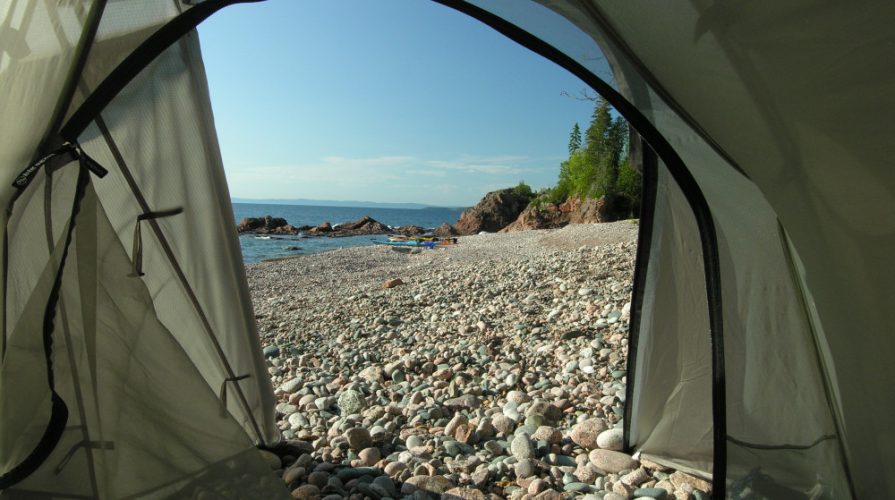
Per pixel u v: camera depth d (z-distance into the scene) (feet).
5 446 6.08
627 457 10.56
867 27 5.92
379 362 20.35
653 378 10.58
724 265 8.12
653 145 7.91
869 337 6.97
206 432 7.14
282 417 14.75
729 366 8.04
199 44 9.26
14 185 6.23
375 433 12.47
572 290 30.48
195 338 10.13
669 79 7.43
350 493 9.66
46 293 6.38
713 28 6.56
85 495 6.29
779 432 8.05
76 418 6.38
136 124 8.46
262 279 54.60
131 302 6.98
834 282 7.14
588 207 147.43
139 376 6.84
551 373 17.31
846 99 6.31
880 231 6.58
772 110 6.77
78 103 6.89
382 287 41.68
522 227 157.17
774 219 7.93
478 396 15.58
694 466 10.12
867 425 7.28
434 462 10.84
